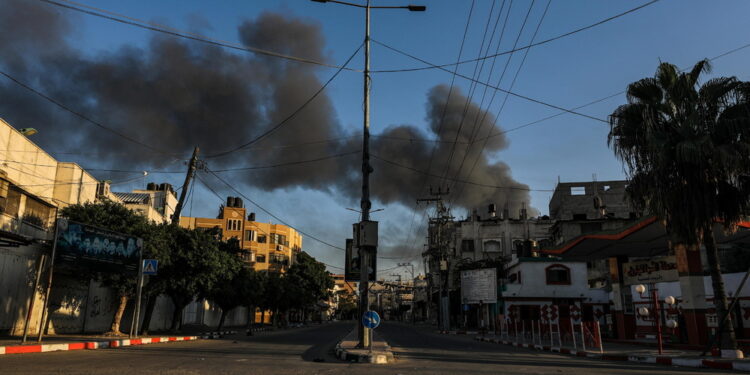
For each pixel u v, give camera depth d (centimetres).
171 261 2527
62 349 1555
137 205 3712
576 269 4381
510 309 4253
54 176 2519
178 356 1398
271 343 2300
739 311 2370
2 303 2025
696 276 1970
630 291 3061
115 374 924
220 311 5538
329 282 7556
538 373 1123
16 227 2114
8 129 2083
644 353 1716
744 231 2069
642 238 2486
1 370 965
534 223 7794
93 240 1956
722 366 1323
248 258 6994
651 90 1672
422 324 8962
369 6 1897
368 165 1850
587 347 2122
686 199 1584
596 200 6450
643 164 1673
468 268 5988
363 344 1719
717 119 1583
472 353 1881
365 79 1897
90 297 2794
